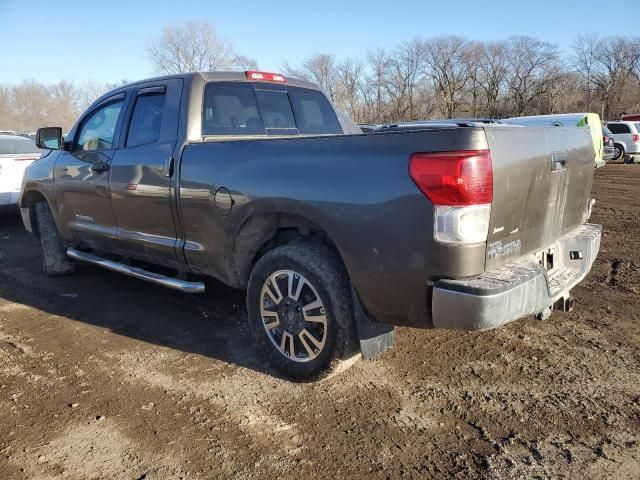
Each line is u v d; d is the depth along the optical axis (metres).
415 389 3.44
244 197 3.52
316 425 3.08
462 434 2.97
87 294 5.39
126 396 3.42
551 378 3.54
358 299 3.18
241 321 4.62
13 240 8.05
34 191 5.83
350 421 3.11
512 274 2.91
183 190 3.93
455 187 2.67
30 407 3.30
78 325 4.61
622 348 3.96
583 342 4.07
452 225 2.71
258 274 3.60
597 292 5.21
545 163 3.22
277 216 3.52
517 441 2.89
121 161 4.50
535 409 3.19
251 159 3.53
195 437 2.98
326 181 3.12
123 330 4.48
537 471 2.65
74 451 2.86
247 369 3.76
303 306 3.39
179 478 2.65
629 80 65.44
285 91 4.88
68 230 5.43
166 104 4.25
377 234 2.93
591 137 4.00
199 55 50.31
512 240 3.05
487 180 2.73
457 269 2.75
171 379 3.63
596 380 3.50
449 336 4.21
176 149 4.03
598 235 3.97
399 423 3.08
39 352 4.08
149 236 4.38
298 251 3.36
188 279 4.65
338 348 3.27
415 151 2.80
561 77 61.31
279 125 4.71
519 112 62.66
